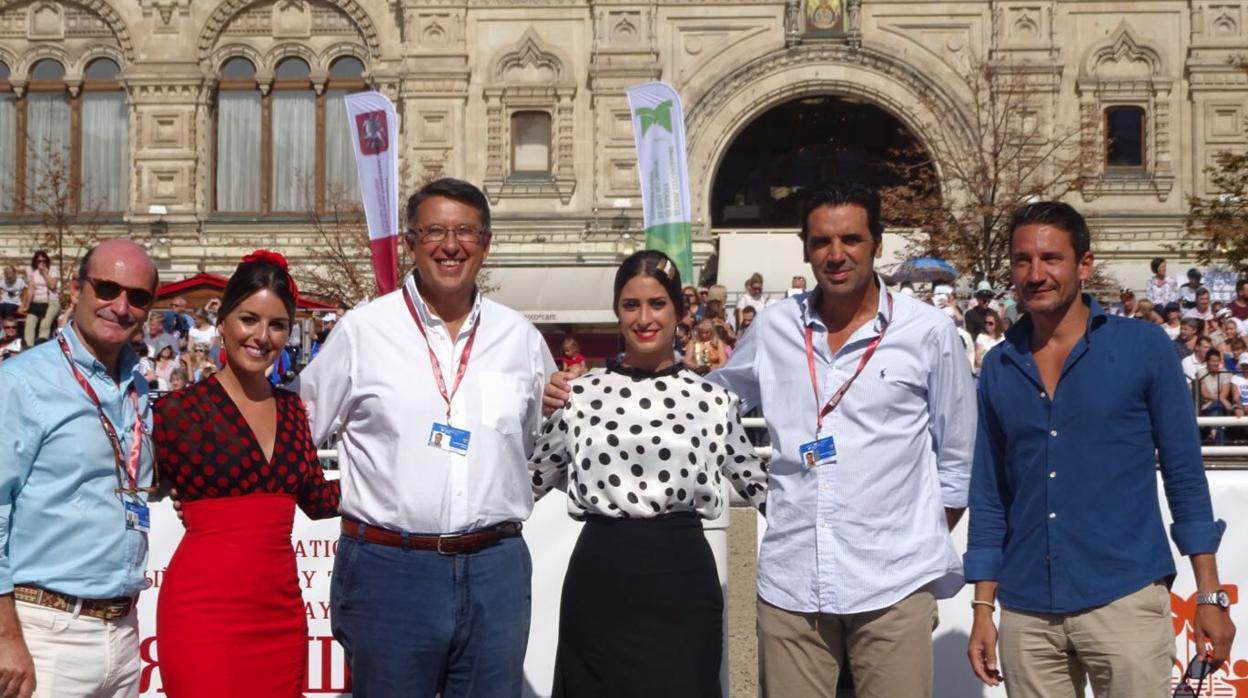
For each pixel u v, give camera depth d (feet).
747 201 156.87
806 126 155.33
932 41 132.67
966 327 84.17
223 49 140.77
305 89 141.18
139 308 24.31
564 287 131.75
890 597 25.00
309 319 98.99
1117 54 132.67
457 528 24.90
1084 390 24.66
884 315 25.63
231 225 139.13
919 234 130.52
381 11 138.72
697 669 25.09
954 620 33.53
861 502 25.20
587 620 25.25
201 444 24.29
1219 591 24.20
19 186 142.10
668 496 25.22
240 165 141.49
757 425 35.35
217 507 24.38
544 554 33.47
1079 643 24.57
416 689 24.97
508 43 134.92
